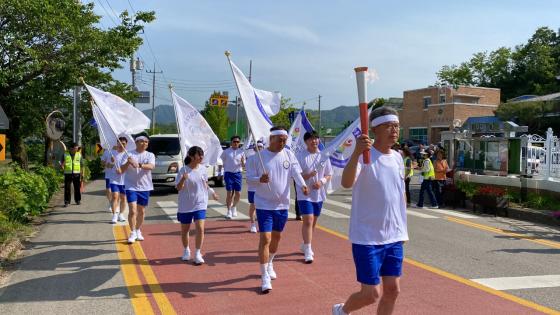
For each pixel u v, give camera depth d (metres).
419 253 8.09
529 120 32.56
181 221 7.21
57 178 14.41
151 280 6.30
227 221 11.06
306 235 7.30
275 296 5.70
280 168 6.05
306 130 10.52
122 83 25.72
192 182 7.05
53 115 16.41
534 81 54.09
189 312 5.17
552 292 6.04
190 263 7.19
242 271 6.77
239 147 11.55
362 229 4.04
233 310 5.23
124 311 5.19
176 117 8.69
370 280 3.97
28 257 7.48
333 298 5.64
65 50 15.23
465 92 48.16
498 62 56.84
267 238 5.93
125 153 9.13
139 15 17.38
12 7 13.59
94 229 9.83
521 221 12.20
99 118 10.09
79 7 16.25
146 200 8.69
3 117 10.02
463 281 6.45
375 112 4.23
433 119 48.00
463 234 10.05
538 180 13.80
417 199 16.66
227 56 7.05
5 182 9.94
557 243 9.31
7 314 5.06
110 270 6.77
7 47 14.45
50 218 11.19
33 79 16.38
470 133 17.11
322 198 7.51
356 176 4.08
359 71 4.08
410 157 15.70
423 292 5.94
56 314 5.07
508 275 6.81
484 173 16.41
